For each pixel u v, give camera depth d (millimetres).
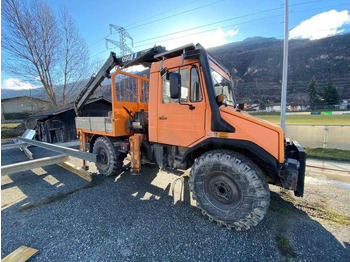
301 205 2652
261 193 1930
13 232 2094
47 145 4902
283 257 1714
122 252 1793
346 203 2689
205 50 2314
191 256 1746
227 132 2197
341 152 5176
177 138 2670
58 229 2143
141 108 4250
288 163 2211
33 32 12336
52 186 3426
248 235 2027
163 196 2988
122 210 2555
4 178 3838
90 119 4164
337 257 1707
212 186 2266
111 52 3736
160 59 2965
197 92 2418
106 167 3809
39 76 13273
